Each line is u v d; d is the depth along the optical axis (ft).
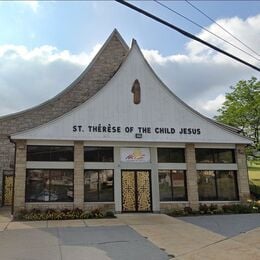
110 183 64.08
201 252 32.71
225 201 67.46
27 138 60.75
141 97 67.21
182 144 67.72
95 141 64.08
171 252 32.78
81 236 40.91
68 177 62.64
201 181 67.72
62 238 39.68
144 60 68.95
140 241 37.96
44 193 61.21
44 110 84.58
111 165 64.39
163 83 68.59
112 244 36.35
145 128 65.92
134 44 69.46
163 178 66.23
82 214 58.29
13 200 59.16
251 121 108.06
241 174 68.69
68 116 63.21
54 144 62.80
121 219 56.18
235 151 70.03
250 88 110.73
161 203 64.59
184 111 68.23
